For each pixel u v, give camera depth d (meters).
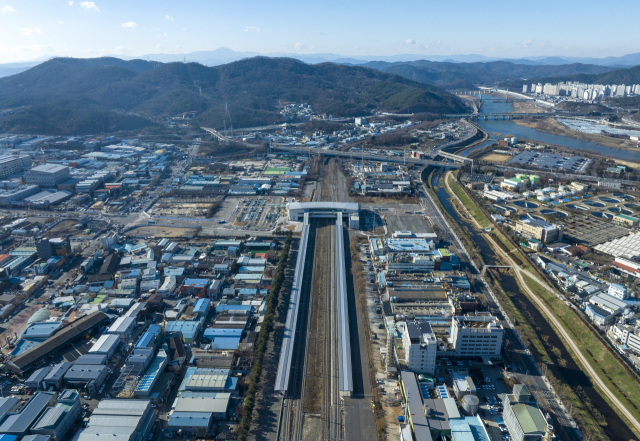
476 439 198.50
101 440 192.88
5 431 198.50
